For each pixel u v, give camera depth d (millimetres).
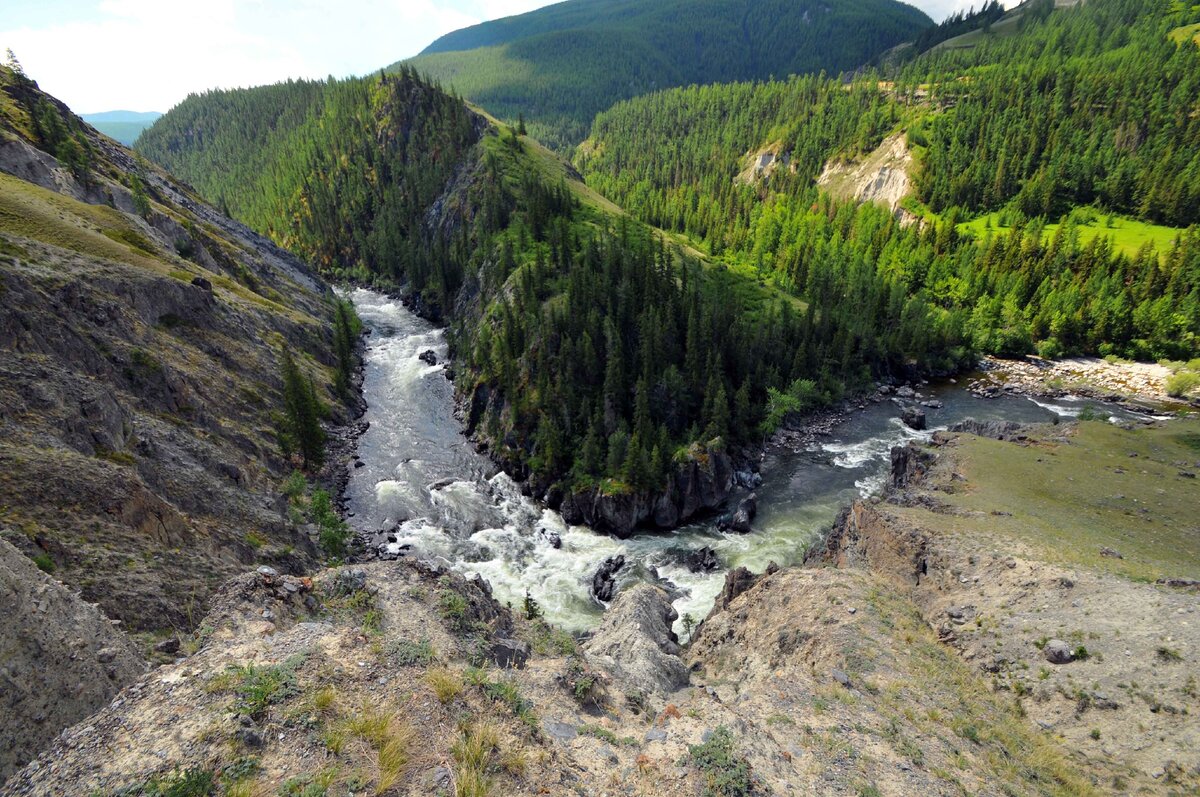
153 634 27891
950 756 20500
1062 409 91125
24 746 14844
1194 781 19859
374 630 20188
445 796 12477
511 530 63781
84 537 30656
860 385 98688
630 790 15430
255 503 50188
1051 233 145250
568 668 22281
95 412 42344
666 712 20547
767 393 86562
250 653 16109
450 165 171375
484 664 20438
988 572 33969
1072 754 22297
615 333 78938
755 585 40406
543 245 113125
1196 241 118562
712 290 112125
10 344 44344
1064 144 169000
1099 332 111375
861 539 42625
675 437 74688
